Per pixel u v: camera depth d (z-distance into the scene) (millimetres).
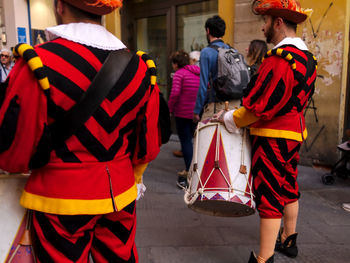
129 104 1306
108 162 1281
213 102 3379
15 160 1163
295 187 2414
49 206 1211
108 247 1405
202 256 2584
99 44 1242
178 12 7031
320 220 3285
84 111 1182
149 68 1419
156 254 2598
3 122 1119
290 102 1969
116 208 1289
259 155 2119
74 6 1268
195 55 4828
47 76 1120
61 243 1239
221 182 2025
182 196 3861
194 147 2207
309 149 4957
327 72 4711
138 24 7887
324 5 4637
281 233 2629
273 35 2164
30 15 8484
